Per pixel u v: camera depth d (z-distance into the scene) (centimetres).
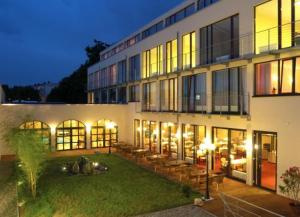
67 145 2241
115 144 2136
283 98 1087
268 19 1178
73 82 4697
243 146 1282
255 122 1209
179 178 1348
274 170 1134
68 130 2242
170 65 1873
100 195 1144
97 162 1697
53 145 2181
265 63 1183
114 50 3061
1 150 1983
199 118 1560
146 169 1545
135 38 2575
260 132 1195
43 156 1234
